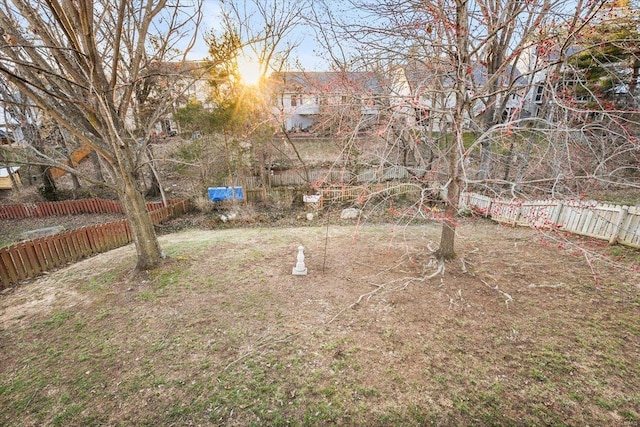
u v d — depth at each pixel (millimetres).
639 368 3098
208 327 4074
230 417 2764
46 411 2906
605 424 2557
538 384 2963
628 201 7508
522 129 3268
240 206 12719
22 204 12469
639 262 5238
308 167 14453
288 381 3133
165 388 3105
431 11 3625
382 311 4254
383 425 2639
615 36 3535
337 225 10195
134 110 8891
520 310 4145
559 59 3162
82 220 12195
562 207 7035
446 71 4543
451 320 3982
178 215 12211
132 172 5469
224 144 12328
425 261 5789
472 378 3061
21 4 3873
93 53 4438
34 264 6457
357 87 5453
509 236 7312
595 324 3795
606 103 3396
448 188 4992
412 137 4285
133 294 5016
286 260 6297
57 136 13031
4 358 3658
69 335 4035
